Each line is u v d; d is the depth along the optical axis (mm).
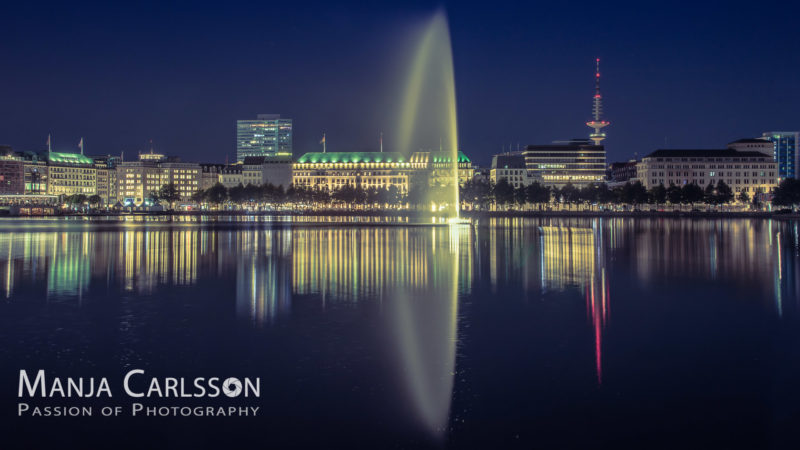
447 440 23703
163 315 44000
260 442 23781
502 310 46000
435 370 31156
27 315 44000
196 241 113500
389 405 26750
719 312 45219
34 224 188750
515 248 98750
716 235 132000
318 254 87750
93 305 47844
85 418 25984
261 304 48188
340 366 31797
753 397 27516
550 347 35312
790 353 34000
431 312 45094
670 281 61281
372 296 51969
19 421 25797
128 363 32438
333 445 23469
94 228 163500
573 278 63094
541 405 26750
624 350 34688
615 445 23328
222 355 33719
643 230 153125
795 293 53719
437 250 94312
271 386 29047
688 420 25281
